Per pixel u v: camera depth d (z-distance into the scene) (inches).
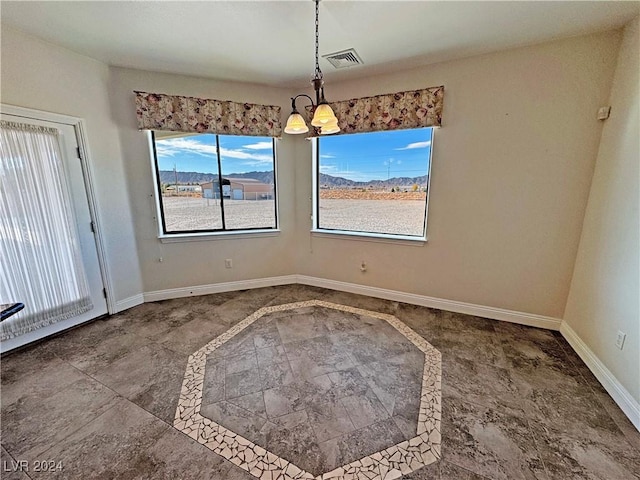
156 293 136.2
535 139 100.3
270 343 100.8
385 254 135.1
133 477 54.7
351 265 144.6
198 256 140.4
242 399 74.6
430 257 125.6
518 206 106.7
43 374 83.7
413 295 132.3
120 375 83.7
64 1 72.4
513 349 96.3
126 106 118.2
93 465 56.9
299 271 158.2
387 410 71.0
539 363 88.9
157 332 108.0
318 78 73.0
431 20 81.3
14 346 94.3
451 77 108.2
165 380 81.7
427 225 123.4
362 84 123.6
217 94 128.1
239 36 90.0
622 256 77.2
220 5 74.2
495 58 100.9
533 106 98.7
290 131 85.5
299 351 96.0
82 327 110.9
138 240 129.6
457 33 88.4
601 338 83.0
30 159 93.8
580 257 98.3
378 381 81.4
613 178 84.1
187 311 125.4
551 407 71.7
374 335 106.0
